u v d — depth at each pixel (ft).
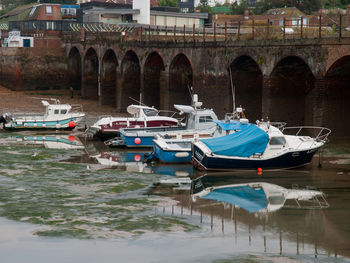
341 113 119.75
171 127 131.23
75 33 243.40
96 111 192.24
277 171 99.50
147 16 261.65
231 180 93.56
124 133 123.95
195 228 69.15
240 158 98.02
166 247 63.05
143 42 178.29
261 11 388.57
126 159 111.45
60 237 65.46
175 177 95.14
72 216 72.59
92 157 112.78
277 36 142.61
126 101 193.67
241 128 108.17
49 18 311.68
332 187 88.53
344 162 105.40
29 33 262.88
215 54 147.95
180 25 272.10
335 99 118.83
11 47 252.62
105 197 81.82
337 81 118.52
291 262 59.16
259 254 61.26
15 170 97.86
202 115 126.00
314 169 100.58
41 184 88.22
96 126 135.23
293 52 123.54
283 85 132.05
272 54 129.29
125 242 64.28
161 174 97.71
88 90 233.76
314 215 74.28
